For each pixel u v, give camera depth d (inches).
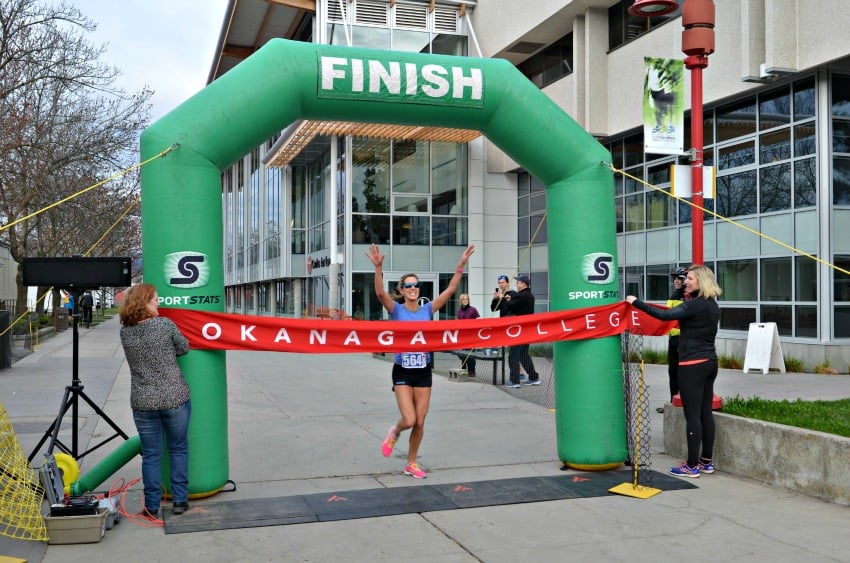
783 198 596.1
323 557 187.3
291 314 1225.4
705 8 290.2
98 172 940.6
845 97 568.4
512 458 293.4
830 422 255.4
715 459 272.5
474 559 185.9
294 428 355.3
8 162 830.5
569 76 838.5
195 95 237.8
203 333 231.1
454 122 265.3
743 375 536.7
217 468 236.2
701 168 292.0
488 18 942.4
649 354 663.1
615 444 268.2
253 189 1555.1
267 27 1049.5
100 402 430.9
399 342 250.4
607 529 207.8
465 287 978.1
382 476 266.8
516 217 1011.3
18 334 839.1
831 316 557.0
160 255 231.3
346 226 927.0
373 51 256.1
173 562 183.6
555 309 276.4
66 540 195.2
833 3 522.3
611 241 271.6
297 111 251.1
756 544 195.3
